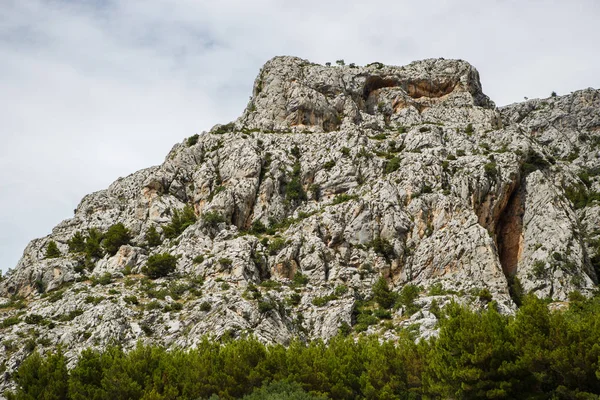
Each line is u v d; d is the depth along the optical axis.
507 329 60.06
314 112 148.88
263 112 151.38
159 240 120.31
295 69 163.88
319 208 121.62
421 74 167.25
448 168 120.94
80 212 143.12
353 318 96.75
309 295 100.50
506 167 117.94
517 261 111.88
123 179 152.88
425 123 149.25
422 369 62.88
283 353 68.50
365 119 152.50
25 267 119.31
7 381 82.75
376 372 63.81
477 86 171.75
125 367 65.12
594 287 102.56
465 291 97.00
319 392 62.81
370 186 119.50
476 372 55.53
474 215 108.25
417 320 89.94
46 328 92.75
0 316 102.00
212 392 64.12
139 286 103.19
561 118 191.12
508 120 169.12
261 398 60.28
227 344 72.69
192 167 136.50
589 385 53.62
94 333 88.75
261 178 127.56
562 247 106.94
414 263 106.50
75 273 115.62
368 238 110.38
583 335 55.44
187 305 95.62
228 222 118.62
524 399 54.78
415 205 113.25
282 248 109.25
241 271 102.06
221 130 147.38
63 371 66.06
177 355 70.69
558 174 124.06
